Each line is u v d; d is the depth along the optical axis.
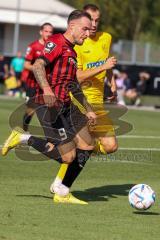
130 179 25.41
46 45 20.02
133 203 18.78
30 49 34.53
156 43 118.75
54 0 122.94
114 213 18.84
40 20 116.06
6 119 47.62
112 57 21.02
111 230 16.73
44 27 34.47
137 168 28.11
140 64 90.50
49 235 15.97
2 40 115.00
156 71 86.69
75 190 22.70
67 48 20.19
